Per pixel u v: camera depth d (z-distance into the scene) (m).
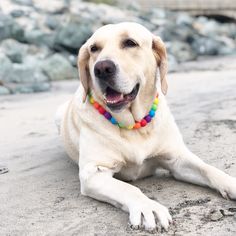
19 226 0.95
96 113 1.11
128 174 1.14
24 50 3.59
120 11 5.13
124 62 1.06
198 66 3.69
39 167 1.31
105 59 1.03
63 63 3.44
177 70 3.51
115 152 1.09
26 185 1.17
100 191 1.02
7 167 1.32
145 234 0.89
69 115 1.25
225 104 1.86
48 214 1.00
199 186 1.10
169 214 0.93
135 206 0.94
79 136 1.17
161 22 5.10
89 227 0.93
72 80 3.30
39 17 4.22
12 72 3.10
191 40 4.80
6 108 2.24
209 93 2.17
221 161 1.23
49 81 3.27
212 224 0.91
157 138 1.11
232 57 4.29
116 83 1.03
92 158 1.09
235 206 0.98
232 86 2.31
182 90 2.36
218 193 1.05
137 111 1.08
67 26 3.85
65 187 1.14
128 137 1.09
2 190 1.15
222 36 5.39
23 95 2.69
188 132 1.51
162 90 1.14
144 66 1.10
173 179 1.16
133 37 1.09
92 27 4.17
